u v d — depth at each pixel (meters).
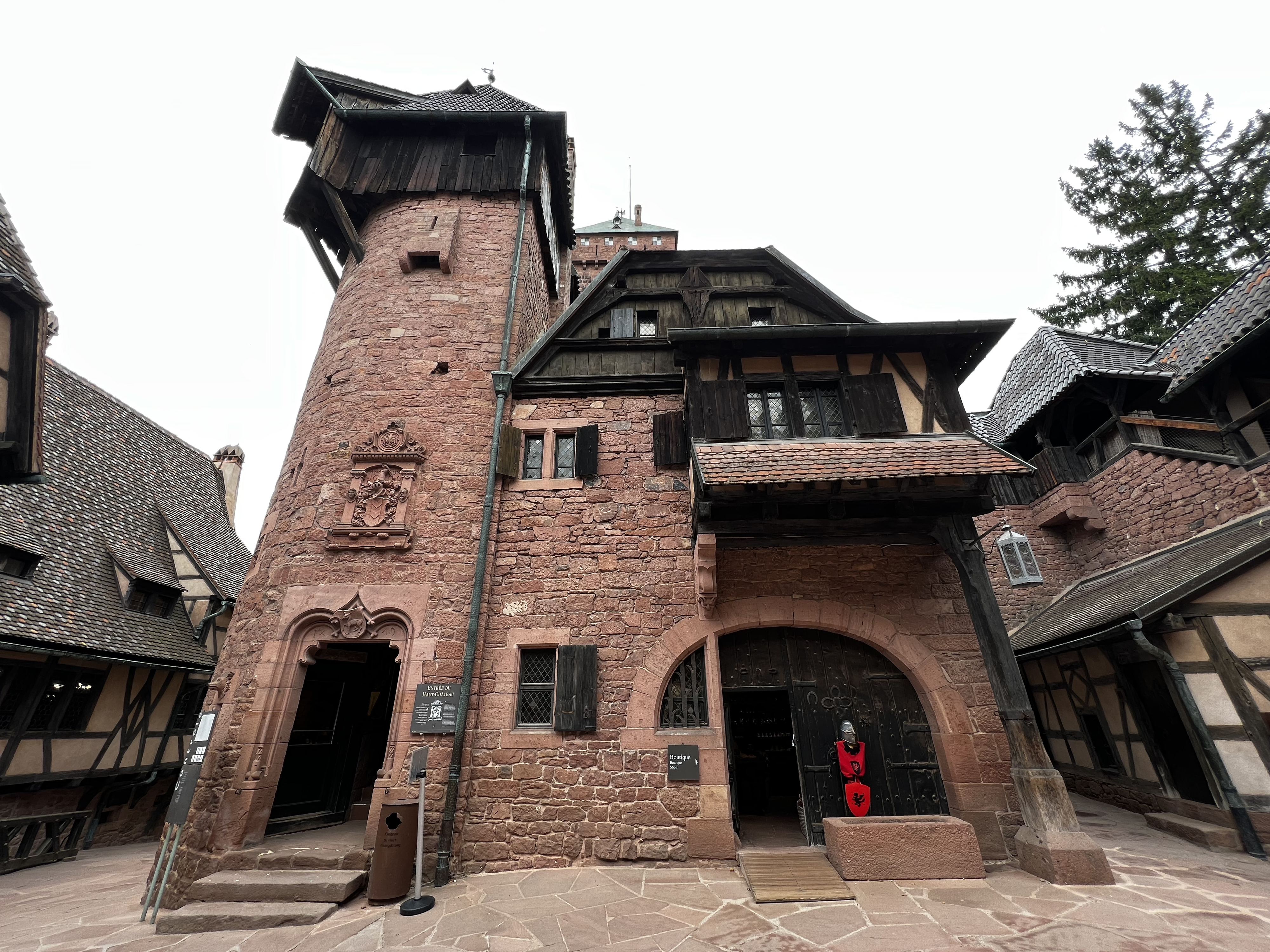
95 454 14.45
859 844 5.19
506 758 6.32
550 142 11.24
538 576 7.18
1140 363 11.08
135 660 11.01
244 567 17.41
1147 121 17.09
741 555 7.21
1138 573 9.16
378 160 10.38
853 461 6.16
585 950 3.88
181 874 5.89
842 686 6.76
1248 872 5.14
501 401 8.10
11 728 9.16
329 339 9.27
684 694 6.68
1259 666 6.16
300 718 7.58
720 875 5.50
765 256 9.60
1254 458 7.98
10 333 6.08
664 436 7.92
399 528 7.19
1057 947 3.63
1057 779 5.36
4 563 10.07
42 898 7.10
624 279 9.67
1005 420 13.41
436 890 5.35
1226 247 15.26
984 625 5.96
